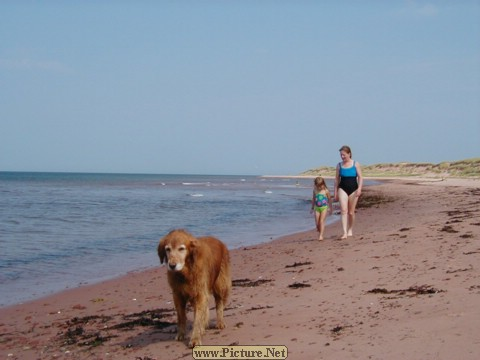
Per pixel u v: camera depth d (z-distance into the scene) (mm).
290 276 9742
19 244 14273
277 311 7836
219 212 23188
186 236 6625
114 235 16031
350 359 5082
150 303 9172
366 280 8797
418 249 10297
